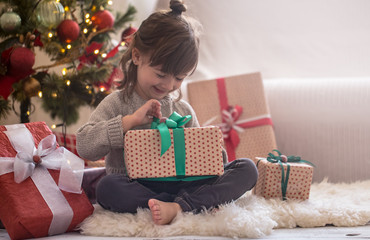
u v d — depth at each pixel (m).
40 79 1.69
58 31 1.62
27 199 1.10
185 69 1.31
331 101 2.07
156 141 1.21
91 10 1.81
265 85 2.20
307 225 1.20
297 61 2.62
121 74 1.82
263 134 1.95
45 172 1.18
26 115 1.74
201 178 1.24
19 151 1.17
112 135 1.26
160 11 1.38
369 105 2.02
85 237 1.09
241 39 2.67
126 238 1.07
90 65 1.83
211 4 2.69
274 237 1.05
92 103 1.81
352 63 2.56
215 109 2.01
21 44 1.61
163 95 1.37
